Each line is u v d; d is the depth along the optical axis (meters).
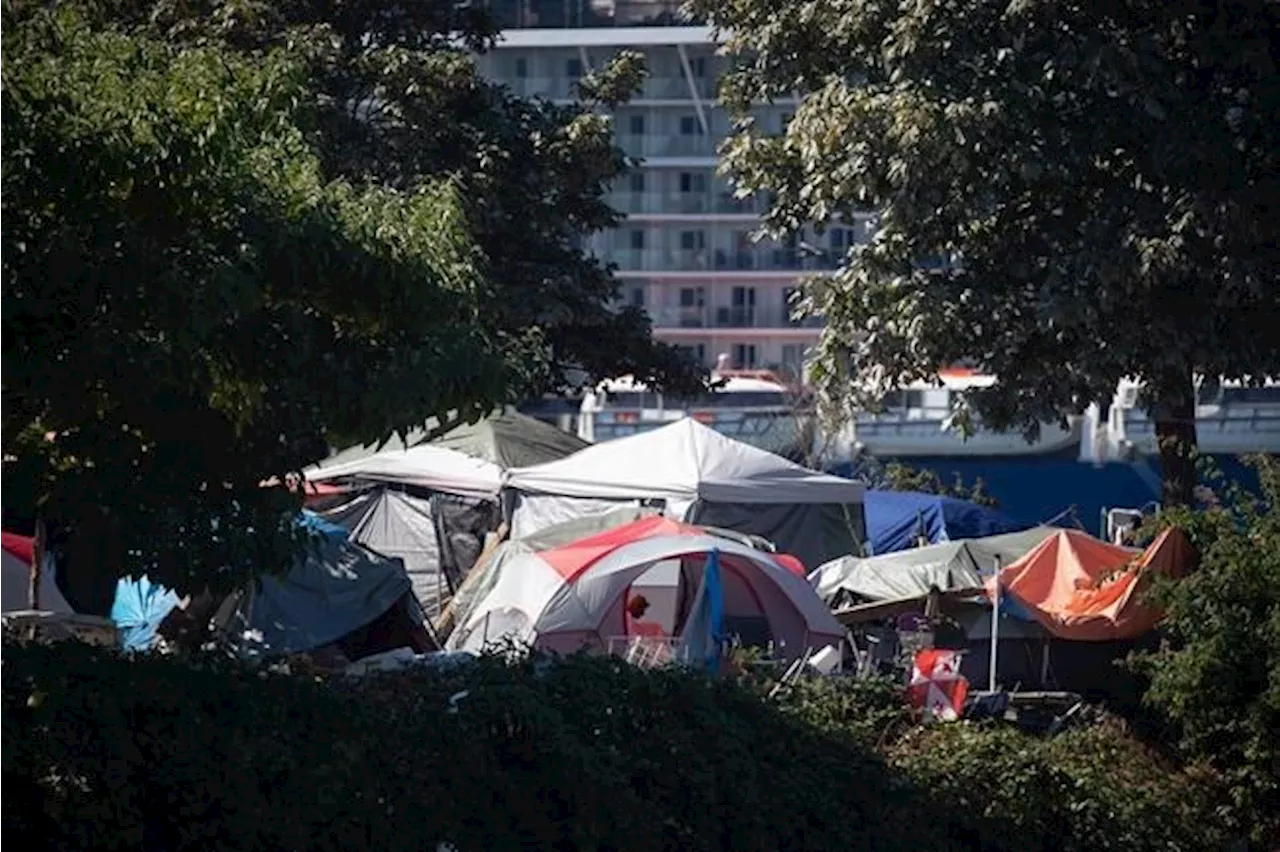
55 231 35.31
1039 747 55.91
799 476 85.69
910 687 58.38
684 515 82.81
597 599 64.88
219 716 39.94
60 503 38.66
